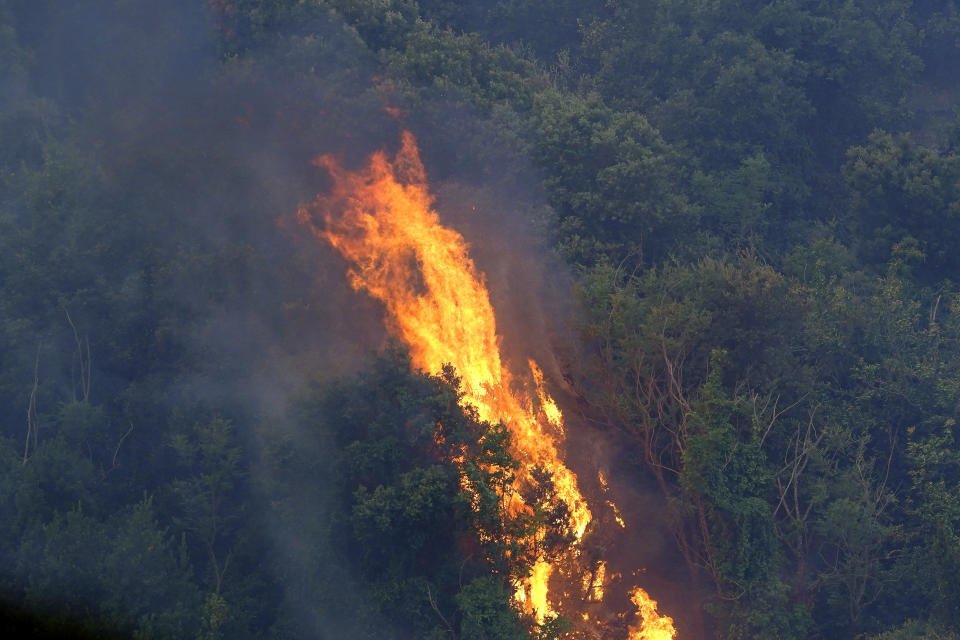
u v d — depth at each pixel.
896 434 118.75
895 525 111.56
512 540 98.56
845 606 105.44
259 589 103.75
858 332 123.12
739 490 102.00
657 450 113.06
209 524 103.69
